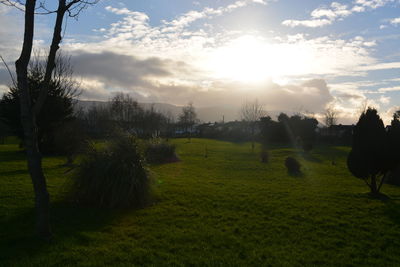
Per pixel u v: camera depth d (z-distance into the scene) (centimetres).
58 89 2450
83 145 1030
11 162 1864
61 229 636
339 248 598
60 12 553
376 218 822
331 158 2944
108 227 669
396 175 1540
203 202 931
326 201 1013
